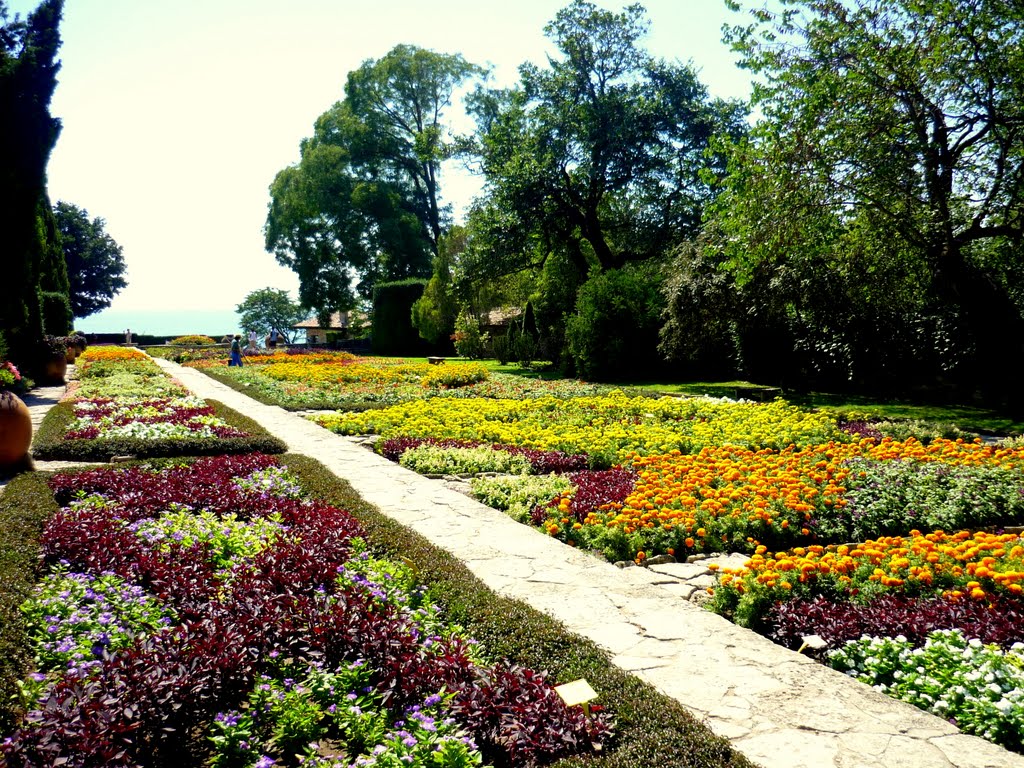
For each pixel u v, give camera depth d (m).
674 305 19.45
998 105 14.22
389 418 13.88
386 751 2.79
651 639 4.20
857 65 14.48
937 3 13.79
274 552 5.00
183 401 16.05
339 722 3.18
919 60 13.95
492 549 5.90
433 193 50.44
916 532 6.11
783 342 19.08
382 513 6.58
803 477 7.53
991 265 15.95
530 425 12.80
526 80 29.19
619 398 16.53
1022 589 4.34
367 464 9.73
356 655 3.68
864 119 14.34
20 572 4.61
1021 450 9.20
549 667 3.60
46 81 16.70
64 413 13.34
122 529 5.63
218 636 3.56
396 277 49.62
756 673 3.77
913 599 4.47
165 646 3.51
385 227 46.56
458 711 3.15
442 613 4.39
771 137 15.34
